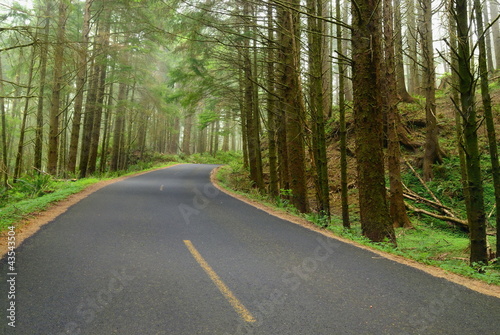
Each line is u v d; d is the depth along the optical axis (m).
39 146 18.39
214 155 47.00
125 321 3.05
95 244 5.56
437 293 3.97
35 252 4.97
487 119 6.30
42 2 17.55
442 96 22.20
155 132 34.59
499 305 3.65
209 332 2.91
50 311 3.18
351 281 4.30
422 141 17.53
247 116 18.77
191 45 12.39
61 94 22.09
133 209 9.27
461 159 9.66
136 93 32.28
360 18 7.42
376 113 7.56
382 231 7.45
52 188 13.34
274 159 14.31
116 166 28.42
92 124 22.11
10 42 8.14
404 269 4.92
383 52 12.55
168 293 3.71
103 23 19.47
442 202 13.52
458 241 10.02
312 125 11.34
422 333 3.00
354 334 2.94
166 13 11.22
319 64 9.55
